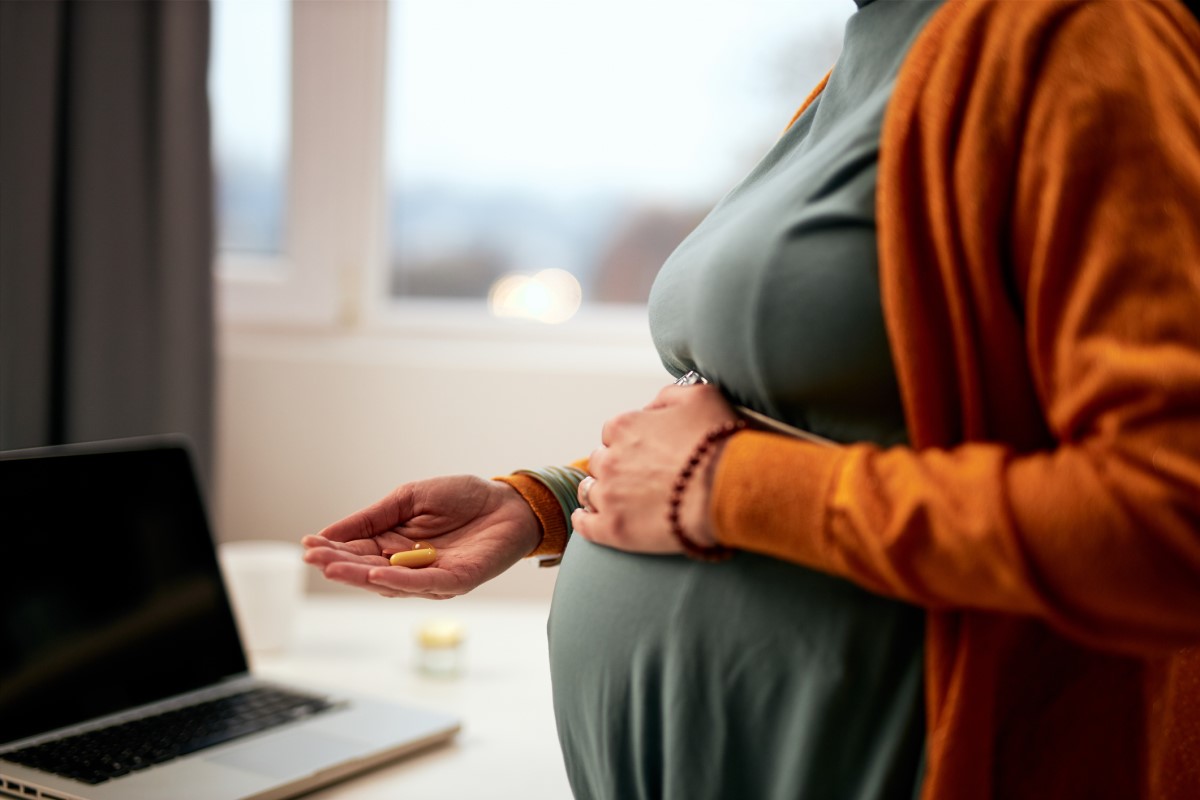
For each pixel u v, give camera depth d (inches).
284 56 85.8
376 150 86.6
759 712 25.8
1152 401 20.4
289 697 51.4
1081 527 20.8
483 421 81.5
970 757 23.7
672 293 29.3
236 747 44.2
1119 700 25.2
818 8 85.0
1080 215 22.0
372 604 72.2
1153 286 21.0
